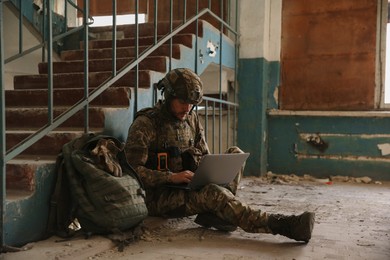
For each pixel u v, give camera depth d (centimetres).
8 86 475
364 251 197
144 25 422
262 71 514
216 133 544
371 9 492
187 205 228
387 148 479
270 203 331
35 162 206
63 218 202
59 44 440
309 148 514
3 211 174
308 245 205
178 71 237
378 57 492
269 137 534
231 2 531
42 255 170
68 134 239
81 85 321
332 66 511
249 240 213
